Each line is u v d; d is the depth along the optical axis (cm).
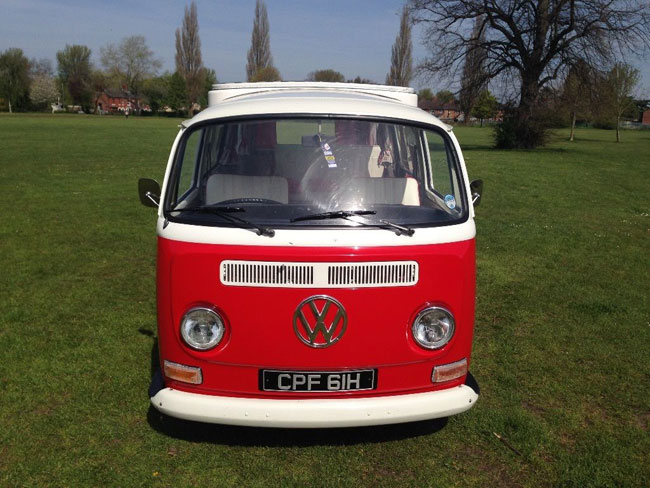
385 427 416
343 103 389
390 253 330
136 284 734
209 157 369
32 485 346
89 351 529
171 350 346
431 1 3731
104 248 918
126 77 10662
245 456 379
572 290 744
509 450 392
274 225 333
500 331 602
